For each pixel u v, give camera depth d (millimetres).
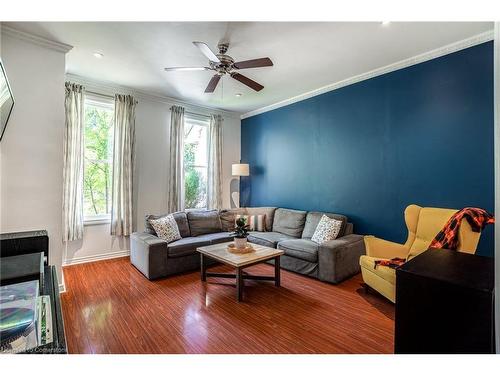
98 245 4051
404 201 3318
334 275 3072
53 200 2811
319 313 2406
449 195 2926
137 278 3297
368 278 2721
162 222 3750
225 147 5781
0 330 1045
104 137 4254
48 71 2777
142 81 3973
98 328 2133
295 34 2635
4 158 2547
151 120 4609
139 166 4465
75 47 2928
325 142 4266
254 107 5438
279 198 5137
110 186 4254
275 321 2258
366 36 2676
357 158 3828
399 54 3088
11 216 2580
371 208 3672
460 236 2055
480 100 2709
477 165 2732
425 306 1361
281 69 3521
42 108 2742
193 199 5344
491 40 2621
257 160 5633
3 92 1928
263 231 4645
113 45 2883
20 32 2590
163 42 2812
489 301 1180
